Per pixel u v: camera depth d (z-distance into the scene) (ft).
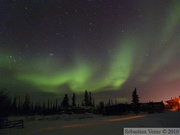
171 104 160.15
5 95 85.25
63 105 220.43
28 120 122.42
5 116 82.99
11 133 62.08
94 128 65.36
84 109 172.35
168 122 70.08
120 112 150.10
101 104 175.63
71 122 98.73
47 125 86.22
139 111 151.64
